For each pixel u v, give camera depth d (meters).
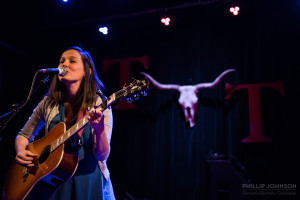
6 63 5.43
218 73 4.89
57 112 1.89
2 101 5.28
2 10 5.14
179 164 4.76
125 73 5.14
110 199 1.73
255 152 4.55
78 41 5.65
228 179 3.86
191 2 5.14
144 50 5.31
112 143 5.13
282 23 4.72
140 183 4.87
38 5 5.46
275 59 4.66
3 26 5.22
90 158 1.68
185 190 4.64
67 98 1.91
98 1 5.43
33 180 1.72
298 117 4.39
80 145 1.65
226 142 4.65
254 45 4.80
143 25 5.42
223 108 4.76
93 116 1.50
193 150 4.75
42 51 5.77
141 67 5.27
